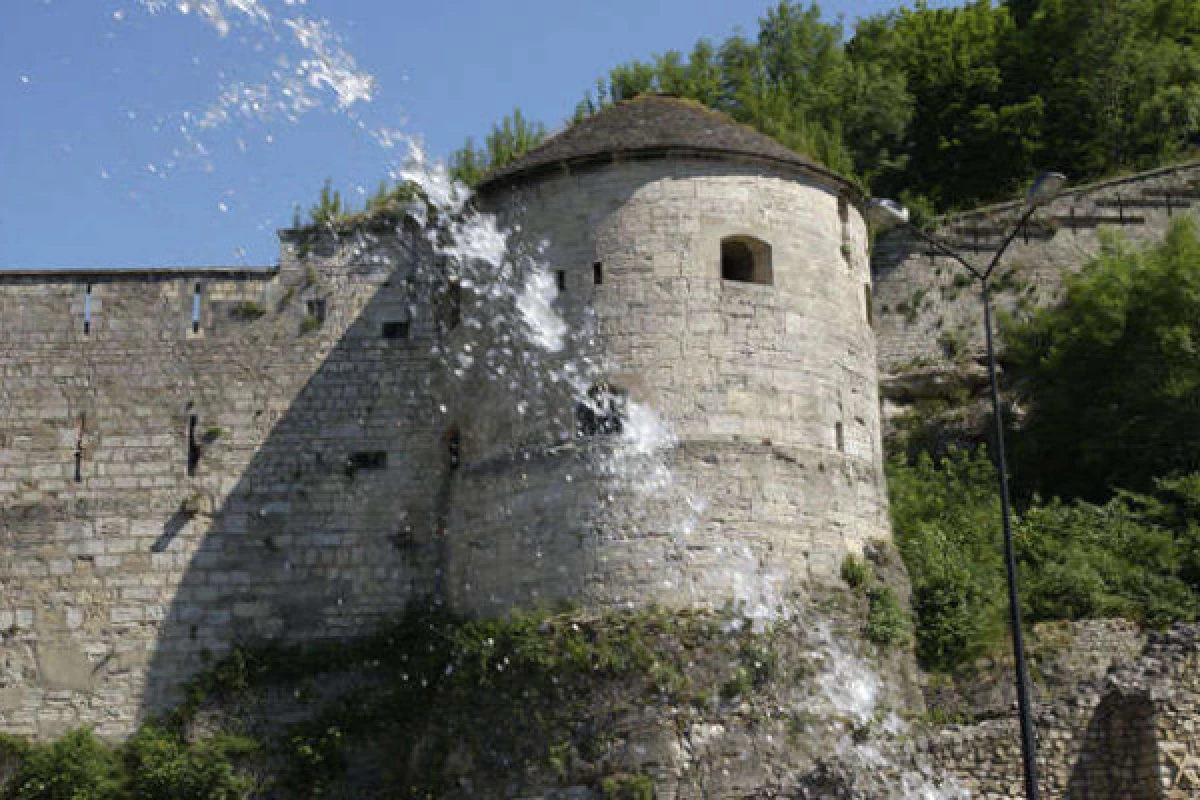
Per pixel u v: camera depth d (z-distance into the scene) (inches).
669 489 962.7
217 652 1101.7
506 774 905.5
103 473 1146.7
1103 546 1170.6
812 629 953.5
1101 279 1432.1
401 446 1144.8
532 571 981.8
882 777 874.1
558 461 991.6
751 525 967.0
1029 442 1393.9
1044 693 1000.2
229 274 1194.0
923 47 2237.9
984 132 2081.7
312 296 1187.9
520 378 1037.8
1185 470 1262.3
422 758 983.0
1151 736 898.7
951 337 1572.3
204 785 1040.8
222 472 1146.7
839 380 1053.2
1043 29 2178.9
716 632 922.1
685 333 1005.2
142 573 1121.4
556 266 1039.6
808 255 1063.6
